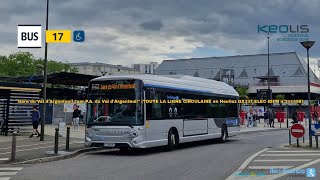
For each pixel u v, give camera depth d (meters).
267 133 34.53
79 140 22.77
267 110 47.25
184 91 19.94
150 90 17.08
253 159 14.85
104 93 16.97
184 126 19.66
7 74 74.44
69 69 82.56
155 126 17.30
